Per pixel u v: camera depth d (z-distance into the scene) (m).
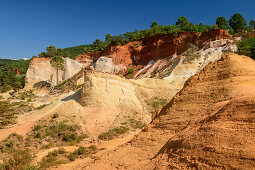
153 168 11.08
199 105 16.67
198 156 9.41
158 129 17.77
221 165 8.28
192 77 21.06
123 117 42.53
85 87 46.56
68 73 93.69
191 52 70.81
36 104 60.94
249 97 10.62
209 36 77.75
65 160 25.36
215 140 9.43
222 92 16.28
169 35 85.75
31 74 89.06
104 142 33.38
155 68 81.06
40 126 37.66
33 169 20.88
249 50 54.72
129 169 12.77
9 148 30.89
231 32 93.69
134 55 92.81
